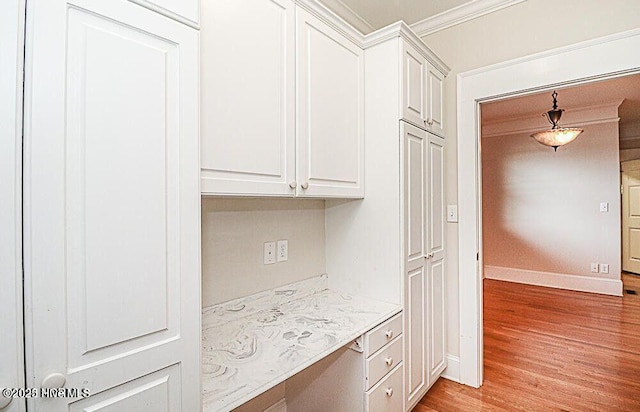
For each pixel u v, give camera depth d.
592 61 1.85
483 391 2.23
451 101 2.39
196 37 0.98
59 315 0.71
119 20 0.82
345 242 2.07
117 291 0.80
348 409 1.58
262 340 1.42
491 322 3.50
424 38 2.51
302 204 2.02
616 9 1.81
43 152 0.70
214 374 1.16
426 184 2.12
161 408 0.88
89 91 0.76
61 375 0.71
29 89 0.68
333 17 1.71
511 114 4.80
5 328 0.65
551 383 2.32
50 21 0.71
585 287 4.64
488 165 5.52
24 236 0.67
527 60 2.06
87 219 0.76
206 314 1.52
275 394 1.83
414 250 1.97
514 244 5.28
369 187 1.96
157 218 0.88
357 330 1.51
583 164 4.64
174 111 0.93
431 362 2.16
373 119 1.94
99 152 0.78
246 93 1.29
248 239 1.72
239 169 1.26
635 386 2.26
